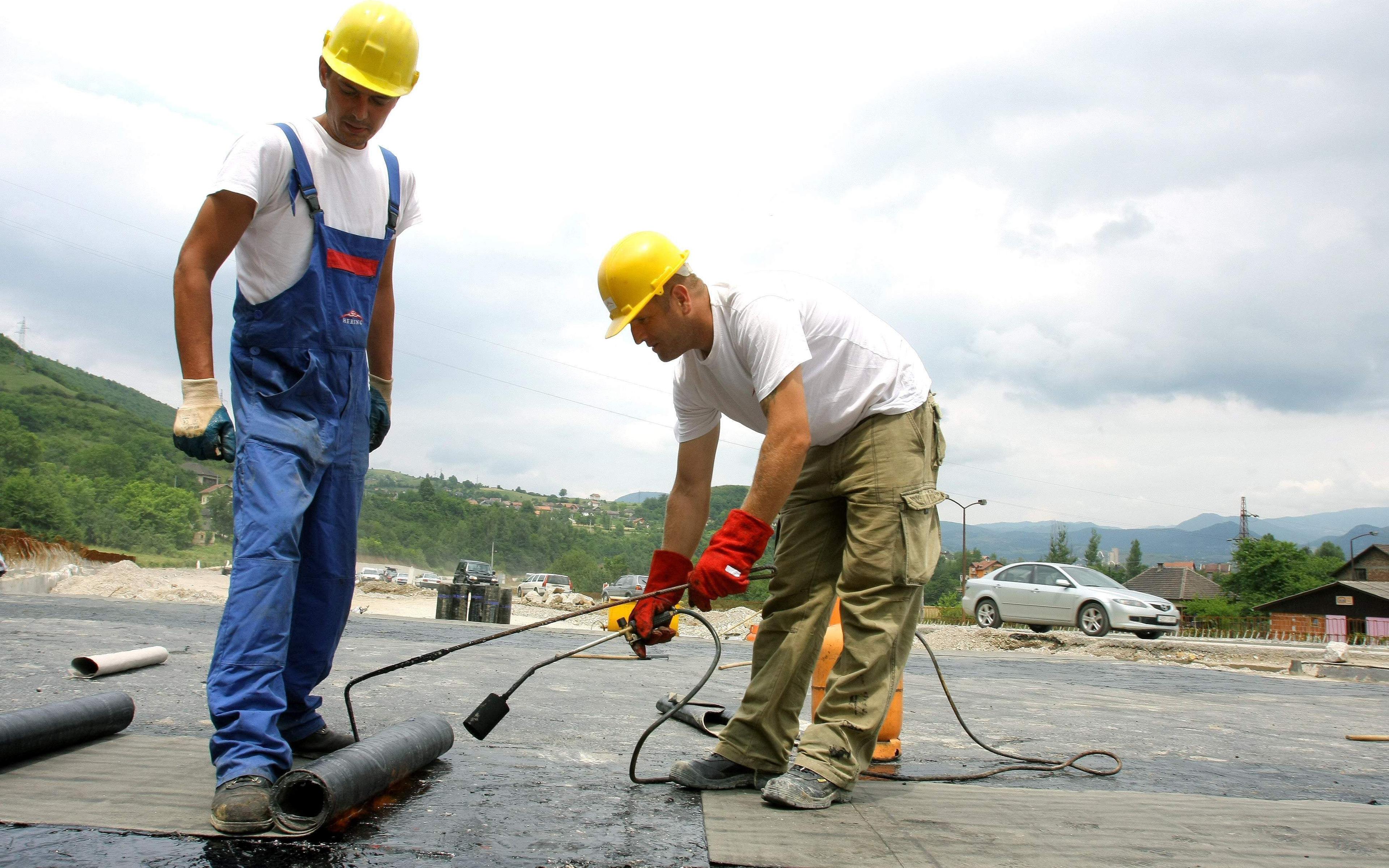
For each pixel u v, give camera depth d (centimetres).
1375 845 222
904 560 253
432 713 377
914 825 223
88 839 177
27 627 720
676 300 249
